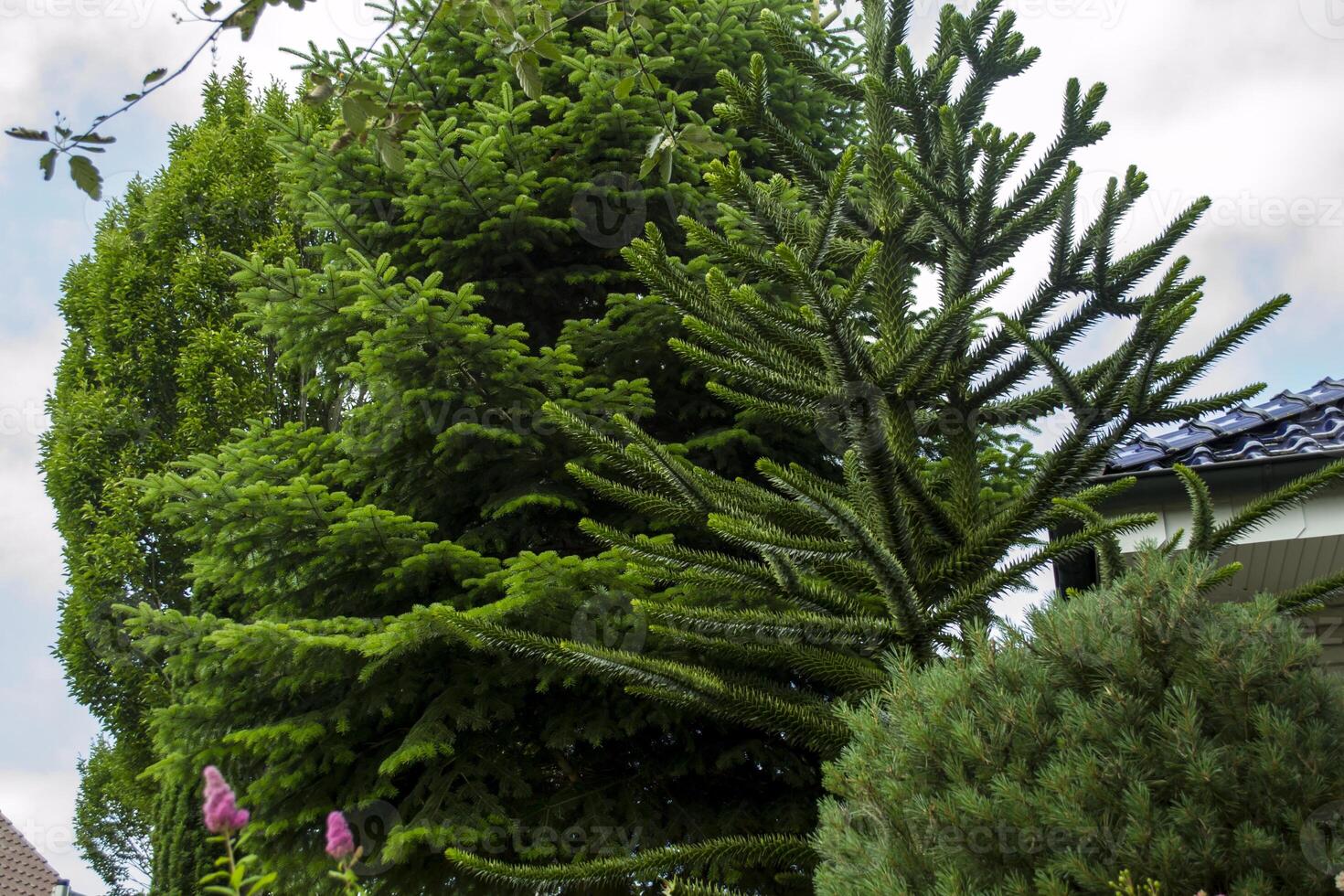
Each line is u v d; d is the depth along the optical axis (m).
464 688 6.07
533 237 7.45
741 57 7.80
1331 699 3.04
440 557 5.98
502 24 3.53
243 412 12.66
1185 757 2.91
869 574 4.14
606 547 6.86
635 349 7.05
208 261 13.54
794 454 7.33
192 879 9.46
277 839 6.07
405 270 7.61
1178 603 3.19
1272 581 5.55
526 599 5.52
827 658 4.24
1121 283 4.43
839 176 3.77
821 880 3.29
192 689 6.27
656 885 5.75
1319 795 2.79
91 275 14.27
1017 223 4.24
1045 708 3.21
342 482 7.10
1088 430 3.92
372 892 5.98
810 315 3.91
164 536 12.37
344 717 5.87
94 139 2.89
